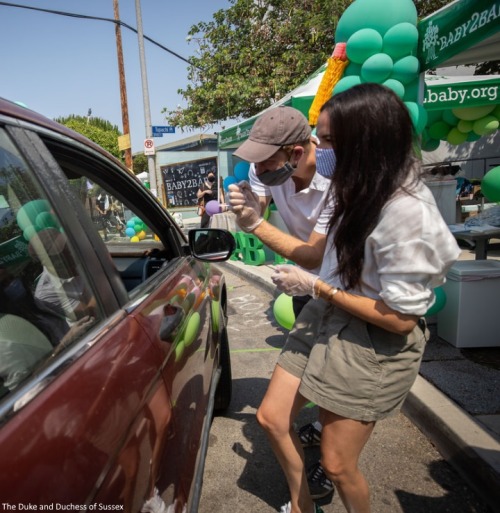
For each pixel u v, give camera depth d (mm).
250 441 2631
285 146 1719
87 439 827
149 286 1577
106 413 909
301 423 2812
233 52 11945
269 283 6043
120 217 3303
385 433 2629
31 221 1059
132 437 979
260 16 11469
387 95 1246
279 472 2357
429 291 1275
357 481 1535
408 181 1244
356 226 1278
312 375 1493
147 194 2066
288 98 5098
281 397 1654
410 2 3631
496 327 3363
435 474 2266
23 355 898
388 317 1291
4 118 1058
